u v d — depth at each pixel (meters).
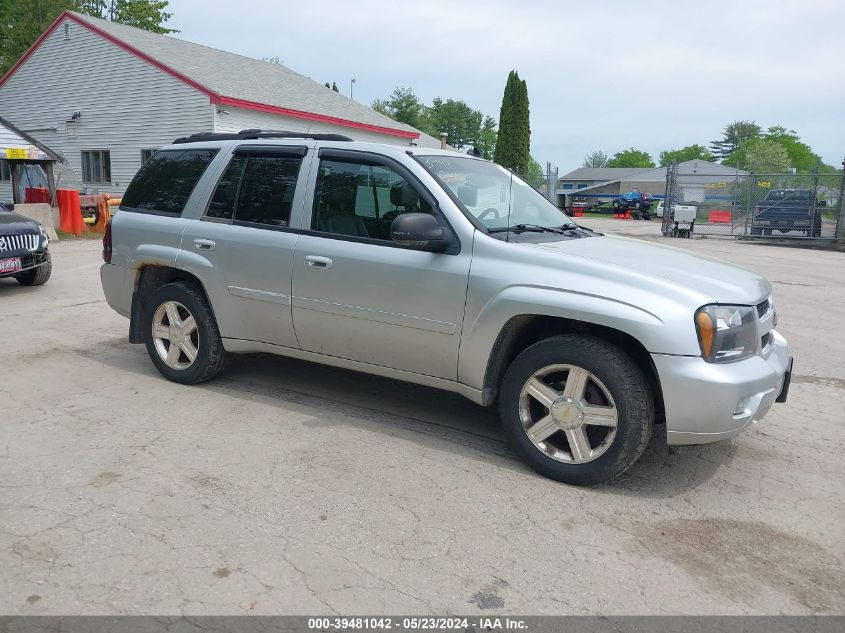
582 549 3.26
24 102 25.56
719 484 4.03
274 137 5.27
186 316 5.44
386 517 3.48
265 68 27.45
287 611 2.72
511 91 45.94
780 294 11.52
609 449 3.78
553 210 5.28
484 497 3.75
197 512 3.47
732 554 3.27
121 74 22.77
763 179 26.52
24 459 4.04
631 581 3.02
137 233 5.59
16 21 38.12
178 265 5.29
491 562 3.12
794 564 3.20
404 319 4.34
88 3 41.88
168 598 2.78
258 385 5.54
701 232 29.31
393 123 28.42
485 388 4.23
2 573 2.91
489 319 4.04
